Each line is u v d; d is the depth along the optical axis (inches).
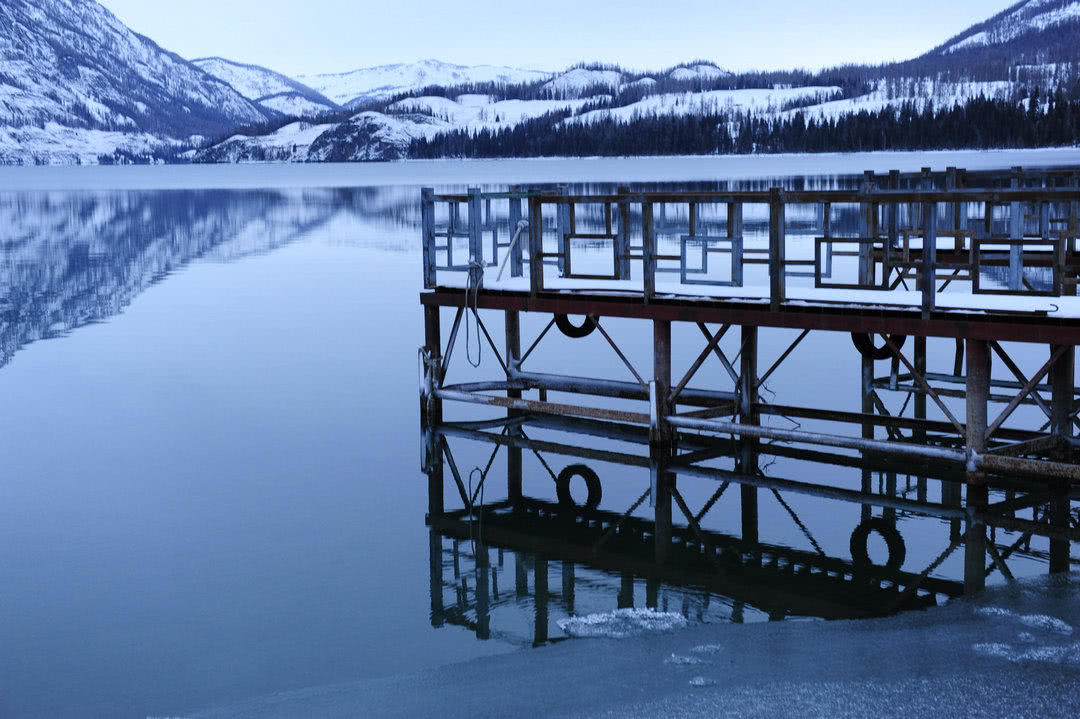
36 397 787.4
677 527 504.1
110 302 1261.1
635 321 1039.0
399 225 2418.8
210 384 820.6
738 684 325.4
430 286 674.8
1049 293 514.9
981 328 483.2
